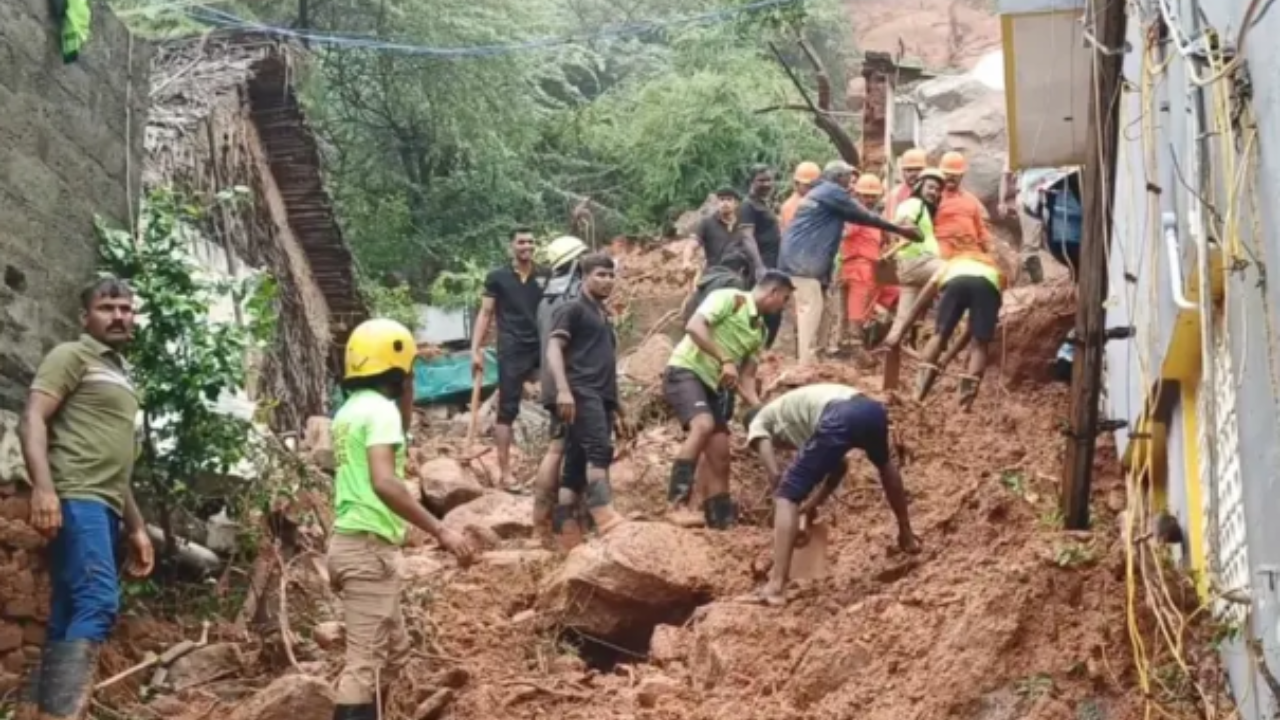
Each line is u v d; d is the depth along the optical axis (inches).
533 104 970.7
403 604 335.3
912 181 558.6
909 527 347.3
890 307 549.6
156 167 443.8
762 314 401.4
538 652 338.0
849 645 297.3
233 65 539.2
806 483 336.5
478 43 886.4
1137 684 271.1
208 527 358.9
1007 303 501.0
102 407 281.0
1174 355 291.3
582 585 348.5
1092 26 308.2
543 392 403.9
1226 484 269.0
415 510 272.7
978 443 431.8
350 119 899.4
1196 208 251.0
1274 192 209.3
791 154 938.7
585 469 399.2
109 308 288.5
